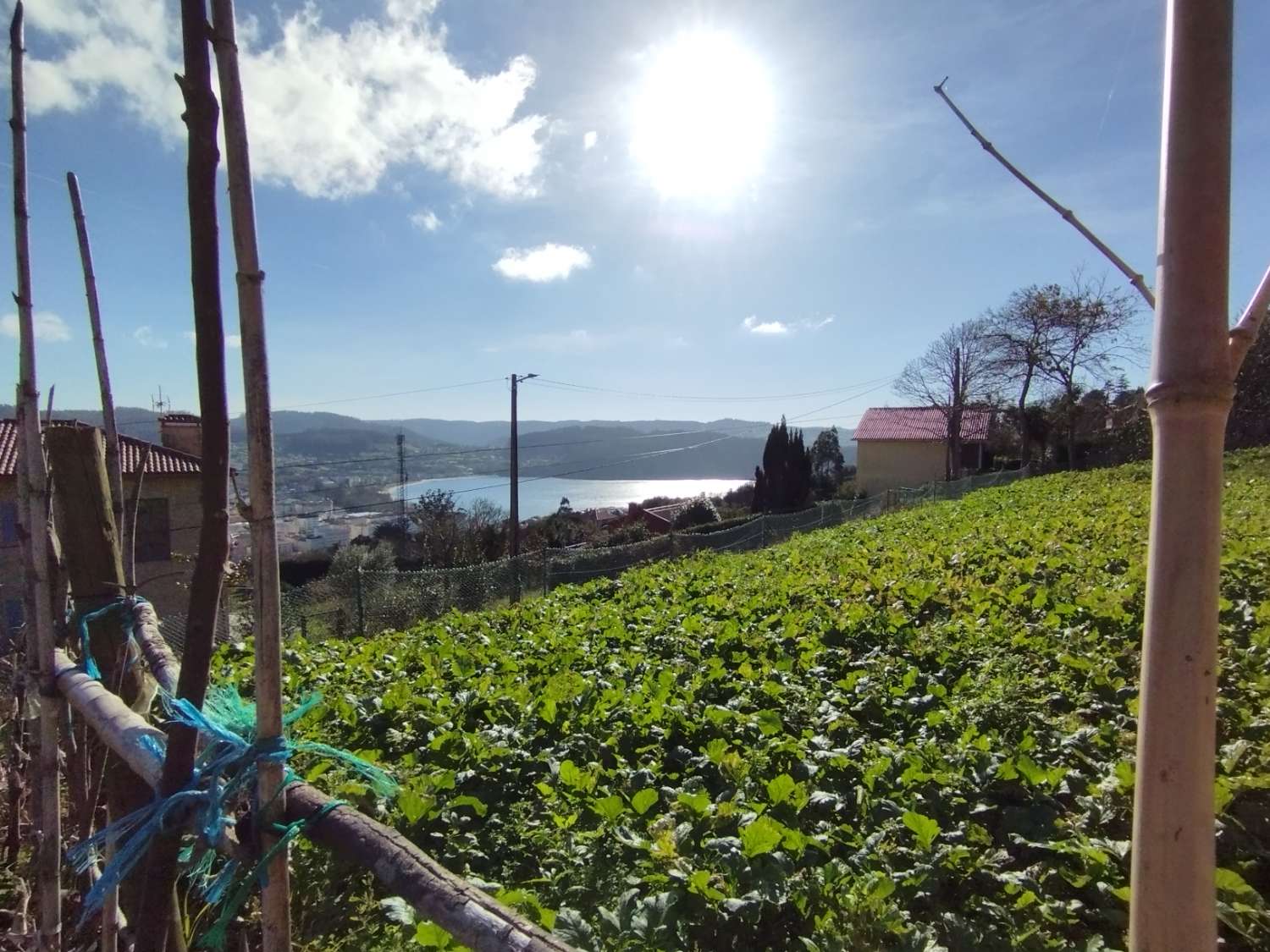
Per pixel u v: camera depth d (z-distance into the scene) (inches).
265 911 65.2
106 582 96.9
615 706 256.1
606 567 827.4
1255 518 513.3
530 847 172.6
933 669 289.0
